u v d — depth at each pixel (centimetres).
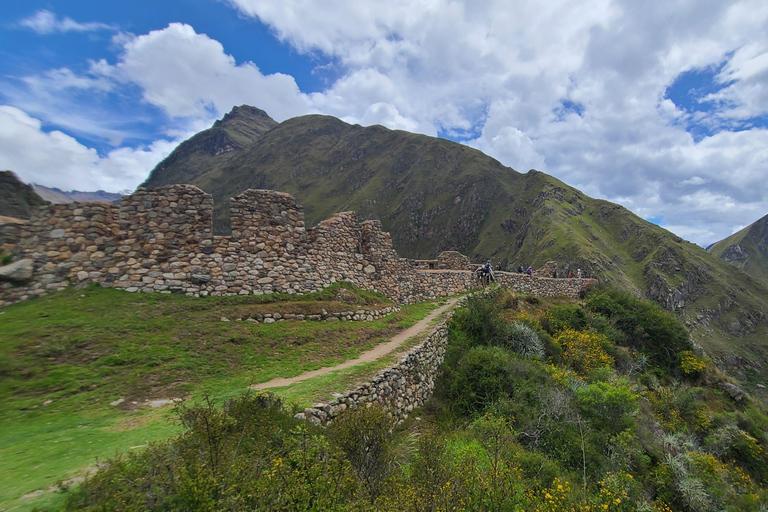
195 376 792
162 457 390
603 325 2480
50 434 542
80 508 351
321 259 1457
